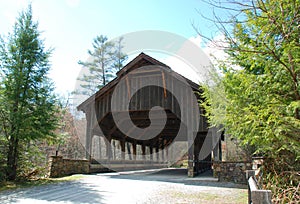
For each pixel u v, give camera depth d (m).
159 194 6.23
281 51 4.28
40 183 8.19
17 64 8.92
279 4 3.89
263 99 4.56
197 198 5.74
